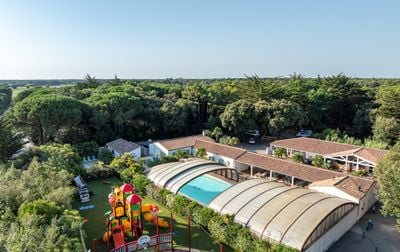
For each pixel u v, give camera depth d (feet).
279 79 362.53
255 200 88.94
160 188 111.45
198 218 90.33
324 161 159.94
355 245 83.10
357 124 231.50
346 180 110.11
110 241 82.07
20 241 55.52
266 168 140.87
